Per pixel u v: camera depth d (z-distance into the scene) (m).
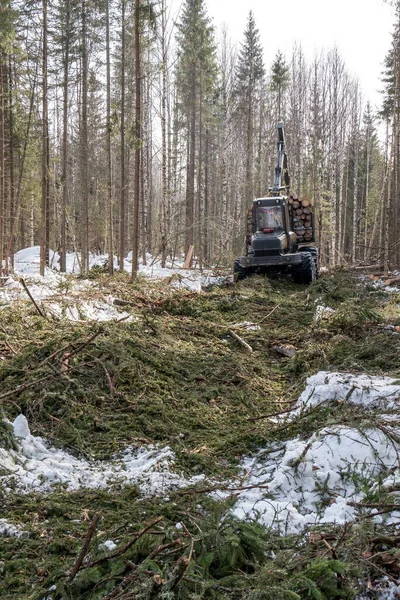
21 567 2.52
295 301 9.66
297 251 13.39
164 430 4.30
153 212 37.72
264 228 12.16
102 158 28.77
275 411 4.84
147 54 18.06
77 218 26.41
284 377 5.95
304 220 14.00
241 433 4.30
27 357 5.24
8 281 9.38
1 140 15.65
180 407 4.81
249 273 12.28
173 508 2.99
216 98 28.25
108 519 2.93
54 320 6.74
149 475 3.49
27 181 21.86
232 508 3.03
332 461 3.40
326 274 14.36
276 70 30.39
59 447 4.07
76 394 4.76
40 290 8.62
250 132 27.48
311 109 30.38
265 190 31.28
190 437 4.25
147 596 2.12
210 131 29.69
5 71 16.27
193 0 23.89
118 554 2.46
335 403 4.27
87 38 20.72
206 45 24.28
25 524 2.91
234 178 31.03
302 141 32.66
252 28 29.95
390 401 4.09
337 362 5.68
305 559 2.40
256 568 2.38
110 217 12.99
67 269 21.78
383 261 16.44
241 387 5.43
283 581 2.23
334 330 6.96
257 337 7.33
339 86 30.53
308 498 3.18
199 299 9.26
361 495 3.12
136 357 5.56
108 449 4.05
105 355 5.36
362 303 8.72
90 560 2.47
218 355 6.34
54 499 3.17
